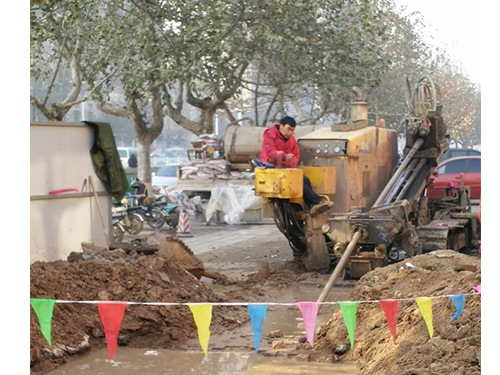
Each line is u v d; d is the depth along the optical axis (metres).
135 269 10.60
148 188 24.25
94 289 9.98
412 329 7.72
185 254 13.10
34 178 12.76
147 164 31.83
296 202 14.30
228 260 16.75
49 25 21.20
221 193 25.75
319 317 10.57
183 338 9.62
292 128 14.09
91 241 13.85
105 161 14.14
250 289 12.72
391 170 16.56
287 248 18.78
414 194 15.22
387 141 16.33
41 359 8.32
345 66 29.08
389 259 14.32
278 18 27.08
